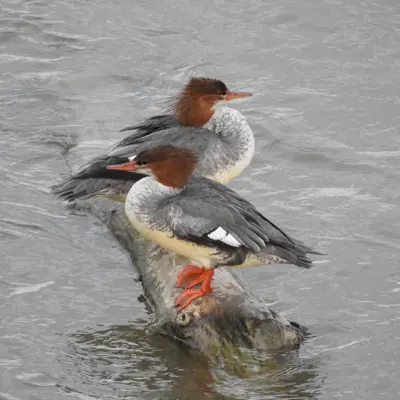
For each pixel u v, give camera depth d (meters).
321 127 15.57
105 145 14.55
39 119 15.67
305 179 14.20
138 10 19.16
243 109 16.03
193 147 12.04
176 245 10.40
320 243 12.52
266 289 11.58
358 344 10.48
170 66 17.42
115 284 11.46
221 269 10.91
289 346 10.20
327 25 18.39
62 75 17.11
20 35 18.31
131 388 9.60
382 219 13.07
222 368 9.91
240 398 9.51
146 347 10.26
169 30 18.47
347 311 11.10
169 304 10.54
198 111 12.49
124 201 12.55
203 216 10.05
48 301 11.01
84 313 10.84
